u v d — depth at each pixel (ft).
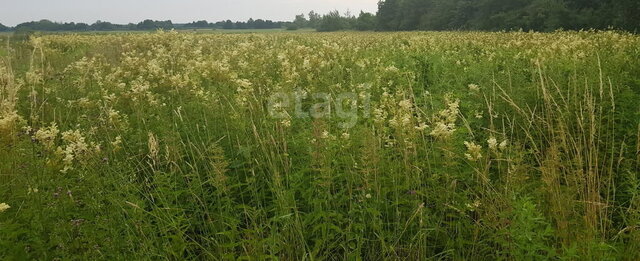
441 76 30.35
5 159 14.58
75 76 29.37
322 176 12.54
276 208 12.80
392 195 13.73
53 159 13.38
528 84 23.66
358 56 40.96
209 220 12.67
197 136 17.84
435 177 13.33
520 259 10.50
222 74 25.82
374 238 12.69
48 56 48.39
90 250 10.05
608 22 113.29
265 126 16.88
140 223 11.17
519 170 13.43
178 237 11.73
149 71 29.22
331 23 299.17
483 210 12.80
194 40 64.85
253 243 11.00
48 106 22.36
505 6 169.27
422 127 14.38
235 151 16.71
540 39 52.54
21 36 79.00
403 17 270.26
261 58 34.76
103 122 17.90
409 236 12.62
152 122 19.07
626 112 18.07
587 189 13.39
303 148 15.40
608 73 23.34
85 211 11.76
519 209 10.93
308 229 12.96
